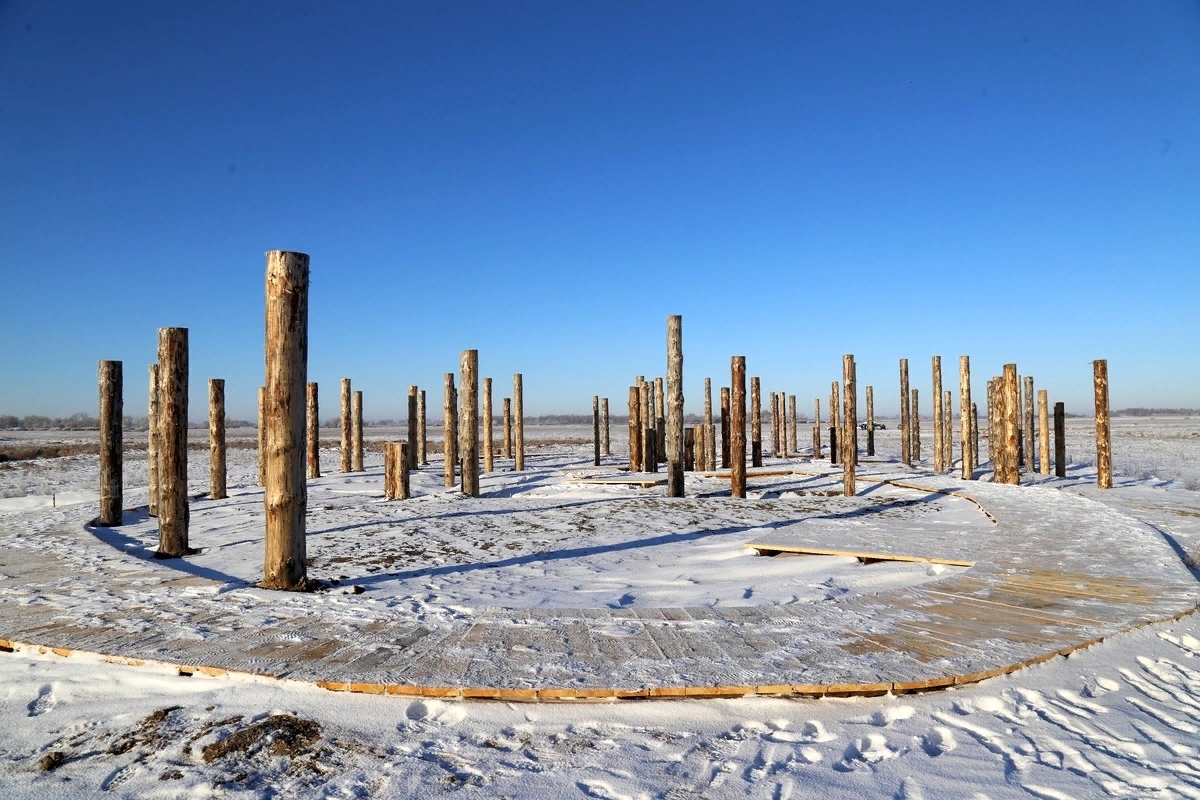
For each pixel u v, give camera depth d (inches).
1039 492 588.4
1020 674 179.3
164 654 187.0
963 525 423.2
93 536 427.2
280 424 267.4
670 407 618.2
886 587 276.2
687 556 347.6
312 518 481.4
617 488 686.5
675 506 555.2
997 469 704.4
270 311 268.7
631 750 143.3
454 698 163.3
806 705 163.0
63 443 2210.9
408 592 262.5
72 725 157.6
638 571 309.6
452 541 390.6
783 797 126.6
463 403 620.7
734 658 183.3
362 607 235.8
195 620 220.2
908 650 189.8
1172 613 227.0
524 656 184.9
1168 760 141.1
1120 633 208.5
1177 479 773.9
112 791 131.2
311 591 265.3
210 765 138.5
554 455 1389.0
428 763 138.3
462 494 620.4
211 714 158.9
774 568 315.0
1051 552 329.1
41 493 772.6
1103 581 271.1
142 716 160.2
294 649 191.3
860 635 203.0
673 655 185.6
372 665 177.9
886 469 919.7
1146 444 1616.6
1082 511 472.7
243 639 199.9
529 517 490.3
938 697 167.5
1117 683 179.5
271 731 149.9
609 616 222.7
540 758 140.3
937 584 266.4
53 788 132.2
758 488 692.7
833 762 139.1
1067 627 211.3
